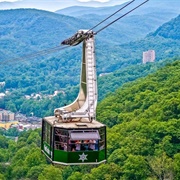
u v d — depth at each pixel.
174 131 116.75
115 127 135.88
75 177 111.31
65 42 39.97
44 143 38.84
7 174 133.00
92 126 35.62
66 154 35.34
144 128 122.62
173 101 130.38
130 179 105.12
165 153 109.12
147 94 163.00
